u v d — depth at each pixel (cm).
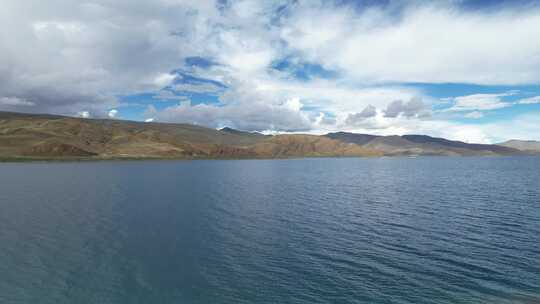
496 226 4850
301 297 2777
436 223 5094
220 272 3275
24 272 3247
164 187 9888
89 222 5225
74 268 3359
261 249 3947
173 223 5203
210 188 9725
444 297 2719
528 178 12456
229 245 4084
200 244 4122
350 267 3372
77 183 10719
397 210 6200
